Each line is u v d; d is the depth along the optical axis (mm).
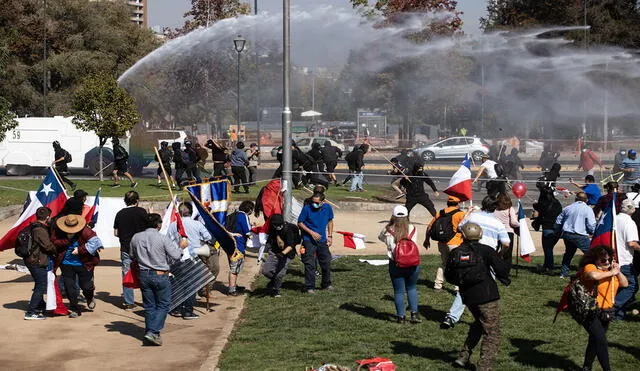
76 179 30984
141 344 10281
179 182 27047
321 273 14203
